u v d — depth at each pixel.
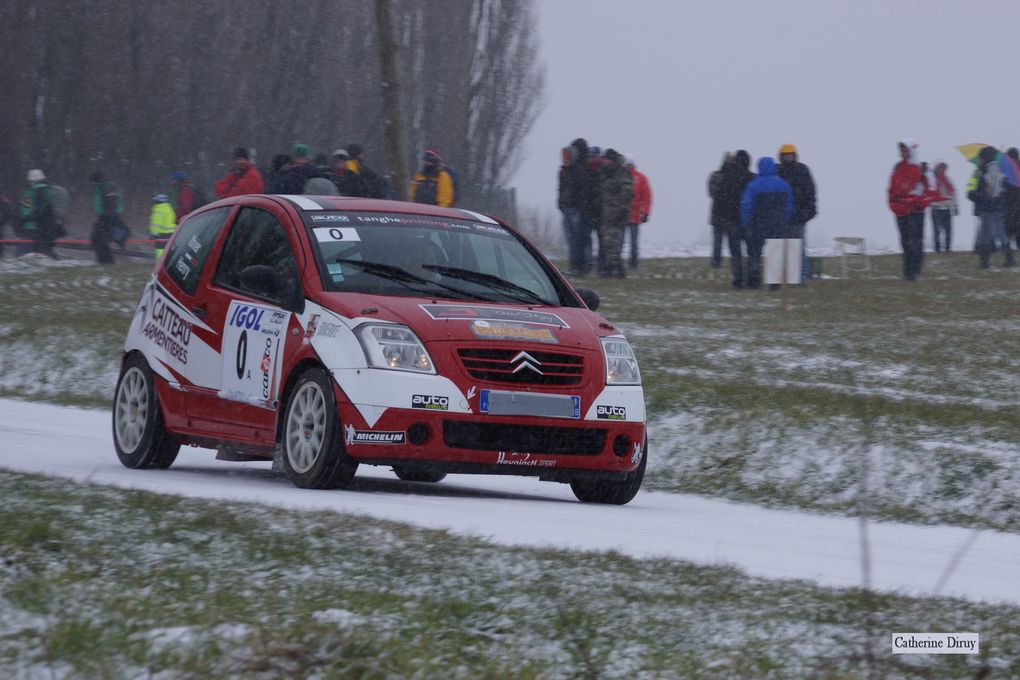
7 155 151.50
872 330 56.75
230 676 10.94
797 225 83.56
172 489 24.19
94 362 51.28
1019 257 113.62
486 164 179.38
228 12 160.62
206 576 14.45
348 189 61.12
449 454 25.33
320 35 165.75
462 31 171.62
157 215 106.38
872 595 15.18
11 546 15.01
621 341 27.62
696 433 34.91
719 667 11.91
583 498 28.45
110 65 156.00
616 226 89.62
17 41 150.50
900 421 34.38
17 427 39.22
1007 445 32.31
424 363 25.33
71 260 110.31
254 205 29.89
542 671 11.67
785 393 38.09
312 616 12.83
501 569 15.81
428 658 11.70
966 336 54.78
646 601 14.48
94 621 12.10
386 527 18.08
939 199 90.00
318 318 26.34
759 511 29.42
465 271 28.25
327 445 25.36
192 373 29.34
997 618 14.48
